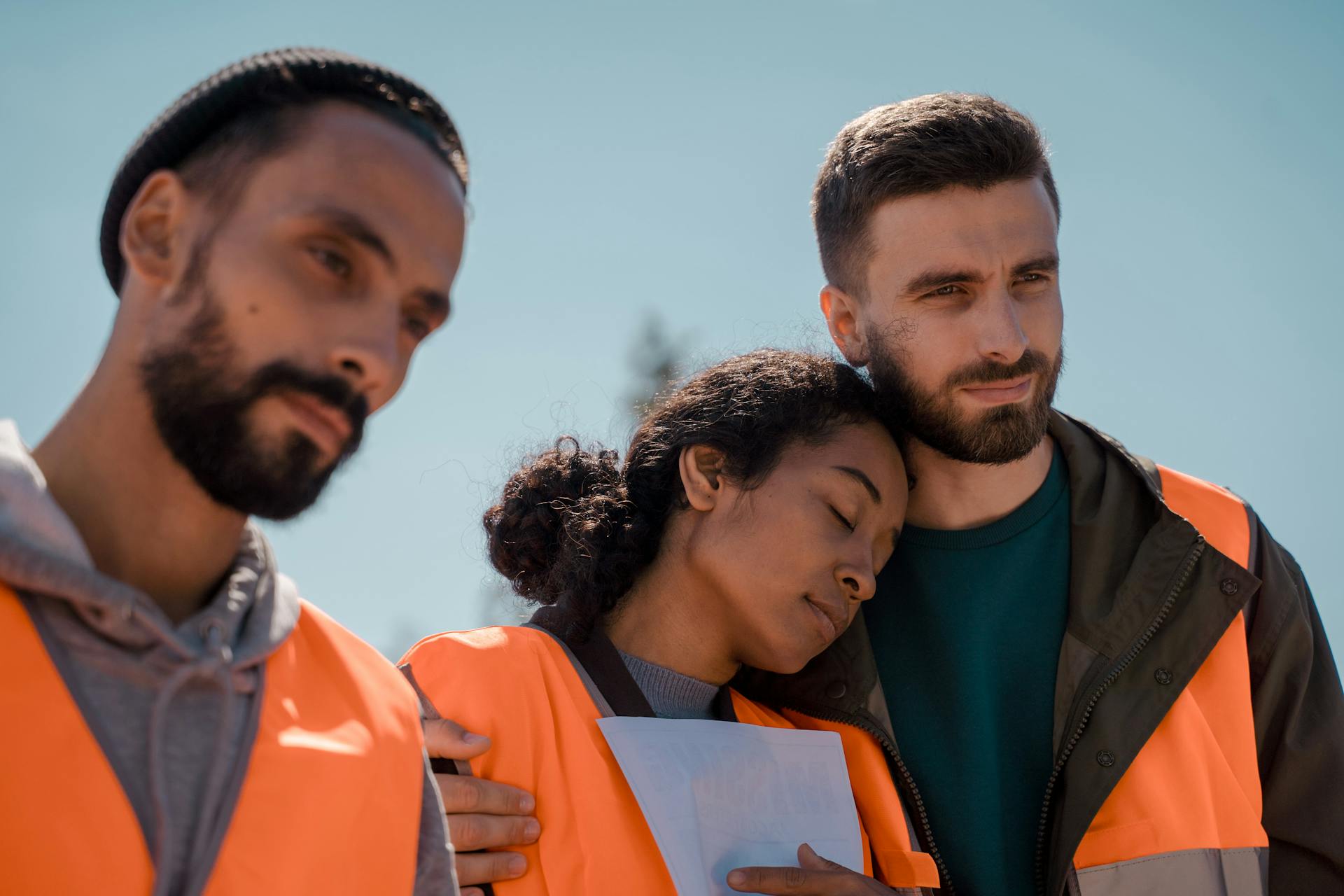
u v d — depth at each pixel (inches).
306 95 49.0
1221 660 83.3
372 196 47.5
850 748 83.5
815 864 69.7
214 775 44.7
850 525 77.2
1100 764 79.4
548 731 71.0
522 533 86.9
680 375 94.9
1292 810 82.6
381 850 50.7
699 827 68.4
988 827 81.3
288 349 44.5
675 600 78.0
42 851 40.0
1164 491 89.2
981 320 81.5
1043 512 88.5
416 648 76.0
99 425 45.3
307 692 51.2
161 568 45.9
